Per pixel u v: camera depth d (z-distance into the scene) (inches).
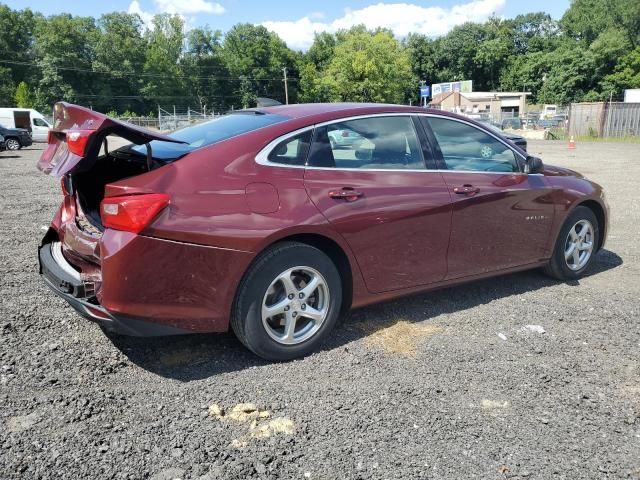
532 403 119.0
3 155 869.8
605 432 108.9
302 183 135.9
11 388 120.1
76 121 122.8
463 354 141.8
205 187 123.6
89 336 147.8
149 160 124.1
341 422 110.6
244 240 125.1
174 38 3873.0
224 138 134.8
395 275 152.7
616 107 1540.4
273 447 102.3
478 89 4800.7
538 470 97.0
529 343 149.1
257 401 117.8
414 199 152.4
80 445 101.2
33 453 98.6
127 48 3654.0
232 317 130.3
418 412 114.7
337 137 145.7
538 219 185.9
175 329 123.3
